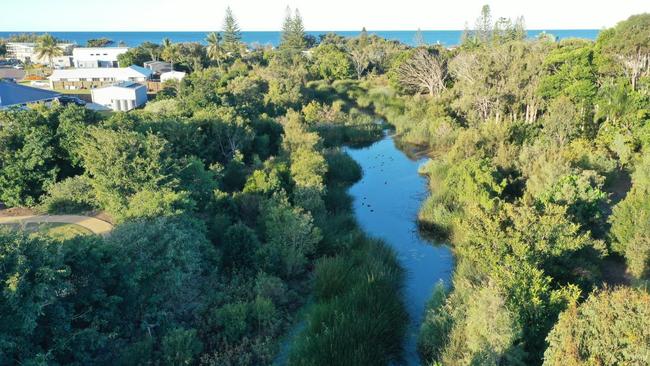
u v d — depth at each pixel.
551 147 40.38
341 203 40.25
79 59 143.75
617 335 13.88
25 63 153.25
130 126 39.75
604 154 40.50
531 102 57.06
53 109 38.56
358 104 89.81
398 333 22.44
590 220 28.47
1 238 15.64
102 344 17.52
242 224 29.86
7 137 34.16
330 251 30.88
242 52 141.75
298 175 39.25
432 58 89.56
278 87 77.94
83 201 33.97
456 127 61.16
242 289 25.27
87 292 18.28
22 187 33.84
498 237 22.66
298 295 26.45
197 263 23.62
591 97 50.34
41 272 15.51
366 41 159.25
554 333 15.63
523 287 20.20
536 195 31.88
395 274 27.77
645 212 25.88
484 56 66.19
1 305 14.80
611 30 56.84
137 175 29.30
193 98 57.44
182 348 19.53
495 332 17.41
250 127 50.59
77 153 35.94
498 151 42.69
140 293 20.88
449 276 28.95
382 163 54.62
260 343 21.67
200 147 44.00
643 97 44.75
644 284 22.70
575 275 23.50
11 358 15.07
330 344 19.75
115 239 21.36
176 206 27.16
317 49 138.25
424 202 40.28
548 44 74.00
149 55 135.75
